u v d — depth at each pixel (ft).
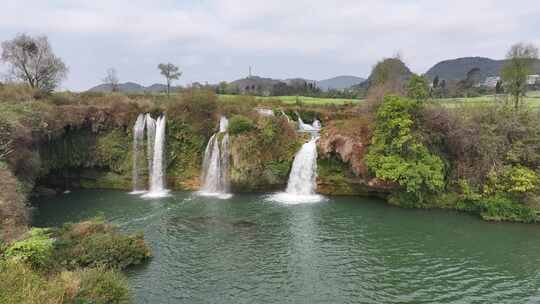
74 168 160.76
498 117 129.70
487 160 121.49
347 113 185.16
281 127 148.97
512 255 86.22
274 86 399.03
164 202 131.64
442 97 288.71
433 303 65.98
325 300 66.49
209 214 116.67
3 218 76.43
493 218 110.42
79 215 116.57
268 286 71.20
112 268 67.97
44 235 73.56
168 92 259.60
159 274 75.41
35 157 131.34
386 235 98.63
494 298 67.87
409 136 121.60
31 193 133.69
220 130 159.22
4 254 59.62
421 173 119.24
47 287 49.57
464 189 120.06
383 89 154.71
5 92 175.94
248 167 141.59
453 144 128.77
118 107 163.84
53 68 238.27
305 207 124.06
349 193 139.85
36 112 140.97
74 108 156.35
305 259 83.56
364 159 130.41
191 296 67.15
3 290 44.65
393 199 127.24
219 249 88.74
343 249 89.45
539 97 213.66
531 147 121.08
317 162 142.10
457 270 78.84
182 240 94.38
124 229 102.37
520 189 112.16
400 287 71.46
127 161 160.45
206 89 187.52
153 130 159.63
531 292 69.97
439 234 99.45
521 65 176.76
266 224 107.14
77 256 73.82
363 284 72.54
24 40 228.22
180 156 160.76
